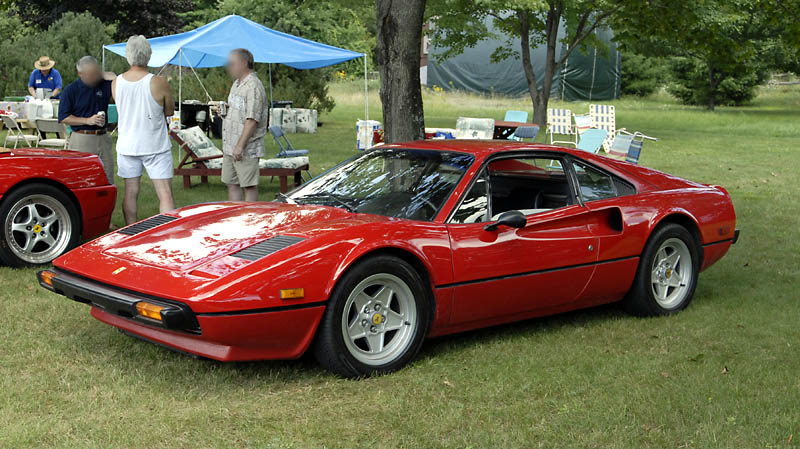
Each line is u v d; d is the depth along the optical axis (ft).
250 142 24.47
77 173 20.43
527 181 15.28
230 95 24.57
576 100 131.85
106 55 73.92
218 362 13.05
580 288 15.39
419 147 15.79
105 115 24.44
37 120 42.11
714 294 18.99
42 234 19.92
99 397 11.44
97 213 20.97
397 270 12.58
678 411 11.29
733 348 14.60
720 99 136.26
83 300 12.56
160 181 23.15
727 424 10.75
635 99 146.92
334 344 12.07
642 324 16.28
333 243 12.02
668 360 13.82
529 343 14.73
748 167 49.44
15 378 12.11
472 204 14.10
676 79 137.80
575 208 15.19
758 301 18.22
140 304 11.32
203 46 47.98
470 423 10.84
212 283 11.19
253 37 49.37
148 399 11.44
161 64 47.85
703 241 17.56
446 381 12.44
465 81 130.82
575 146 59.62
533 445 10.18
